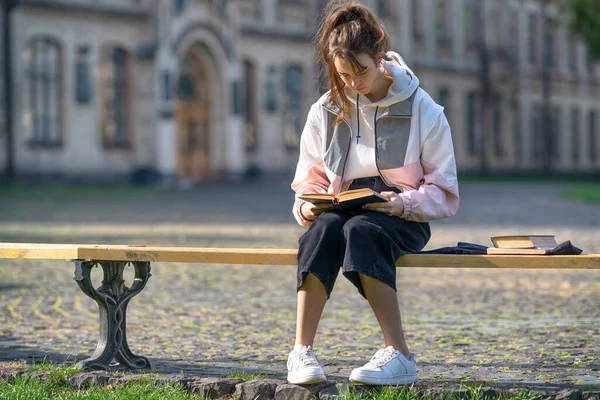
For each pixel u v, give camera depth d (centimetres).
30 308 1027
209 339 835
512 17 7300
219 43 4978
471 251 605
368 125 619
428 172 619
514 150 7288
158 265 1500
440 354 761
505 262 581
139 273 665
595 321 934
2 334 857
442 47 6638
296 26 5547
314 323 582
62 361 711
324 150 629
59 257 636
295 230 2155
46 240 1825
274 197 3788
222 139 5050
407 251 600
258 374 638
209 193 4119
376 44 583
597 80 8338
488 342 818
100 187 4447
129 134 4653
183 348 788
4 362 693
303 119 5597
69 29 4416
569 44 7956
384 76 613
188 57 4925
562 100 7869
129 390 571
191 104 4950
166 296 1137
